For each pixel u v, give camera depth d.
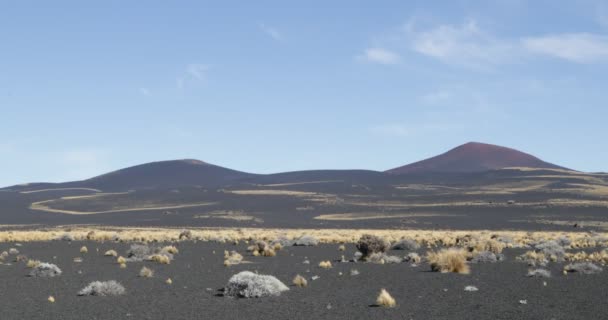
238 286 27.86
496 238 73.62
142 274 35.91
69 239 77.12
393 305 24.56
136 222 164.50
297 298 26.58
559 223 142.88
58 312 23.45
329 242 73.31
